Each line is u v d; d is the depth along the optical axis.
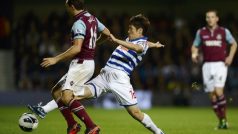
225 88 47.03
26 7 56.75
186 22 57.16
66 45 49.34
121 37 51.22
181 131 22.98
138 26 17.81
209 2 58.28
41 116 18.23
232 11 58.19
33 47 49.59
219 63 25.55
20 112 35.69
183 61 50.06
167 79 48.56
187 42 51.44
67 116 18.02
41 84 46.94
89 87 17.81
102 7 58.16
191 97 47.00
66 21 51.59
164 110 41.38
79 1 17.31
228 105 46.31
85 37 17.20
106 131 22.52
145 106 45.94
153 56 49.72
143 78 48.56
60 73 46.91
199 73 48.19
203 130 23.70
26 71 48.06
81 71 17.30
